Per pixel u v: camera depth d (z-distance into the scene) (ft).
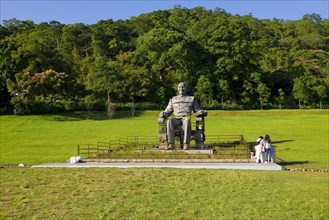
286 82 303.68
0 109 233.35
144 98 286.46
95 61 291.38
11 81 240.32
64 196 53.26
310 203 48.42
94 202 50.08
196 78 285.64
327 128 170.30
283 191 54.29
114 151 98.43
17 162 99.35
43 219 44.06
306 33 408.67
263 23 458.50
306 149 114.42
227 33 300.20
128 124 198.08
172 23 427.74
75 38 363.35
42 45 287.48
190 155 86.17
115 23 424.46
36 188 57.98
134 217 44.04
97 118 236.22
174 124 94.94
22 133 170.19
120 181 61.16
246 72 294.66
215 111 257.14
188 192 54.19
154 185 58.23
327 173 68.23
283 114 245.86
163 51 297.94
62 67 290.56
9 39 295.48
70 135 162.30
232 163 78.84
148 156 86.07
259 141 84.28
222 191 54.34
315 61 321.73
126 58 309.42
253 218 43.06
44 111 244.22
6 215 45.70
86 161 84.58
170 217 43.78
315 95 277.23
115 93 274.16
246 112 251.80
